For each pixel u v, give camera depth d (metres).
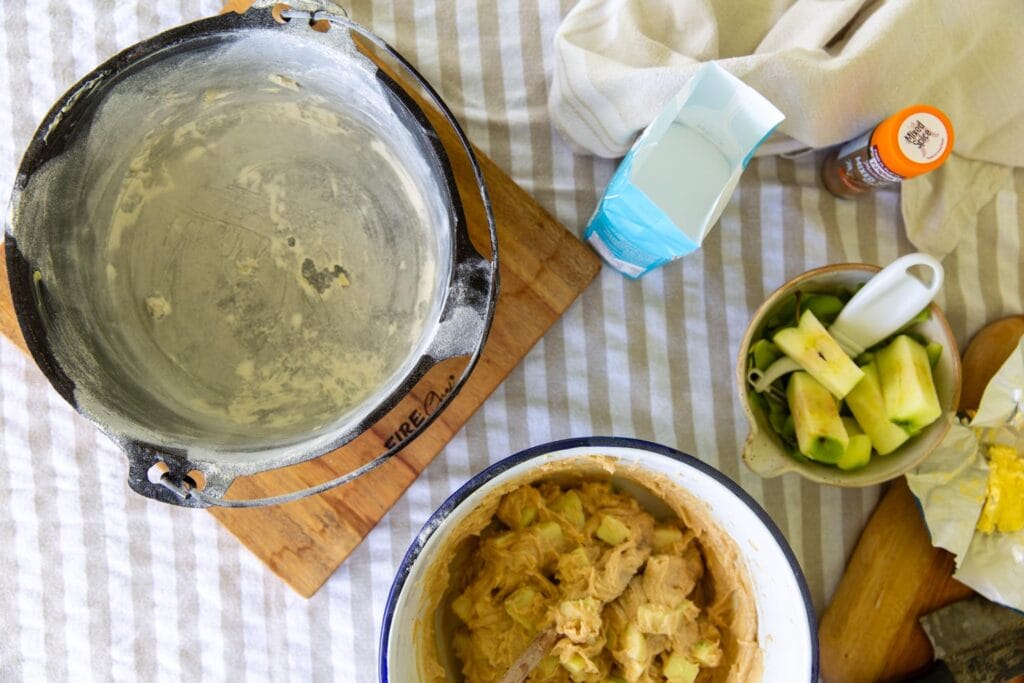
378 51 0.77
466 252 0.57
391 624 0.59
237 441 0.63
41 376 0.78
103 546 0.78
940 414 0.68
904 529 0.75
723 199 0.59
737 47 0.77
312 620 0.77
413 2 0.77
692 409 0.77
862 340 0.71
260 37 0.58
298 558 0.74
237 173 0.69
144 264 0.67
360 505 0.74
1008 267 0.78
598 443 0.60
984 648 0.72
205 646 0.78
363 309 0.69
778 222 0.78
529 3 0.78
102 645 0.78
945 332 0.68
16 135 0.77
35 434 0.78
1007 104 0.74
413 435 0.58
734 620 0.73
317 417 0.67
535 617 0.71
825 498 0.77
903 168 0.67
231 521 0.74
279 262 0.70
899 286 0.66
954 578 0.74
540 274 0.74
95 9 0.77
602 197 0.72
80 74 0.77
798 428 0.70
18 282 0.56
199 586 0.78
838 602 0.76
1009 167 0.78
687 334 0.77
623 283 0.77
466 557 0.75
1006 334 0.76
